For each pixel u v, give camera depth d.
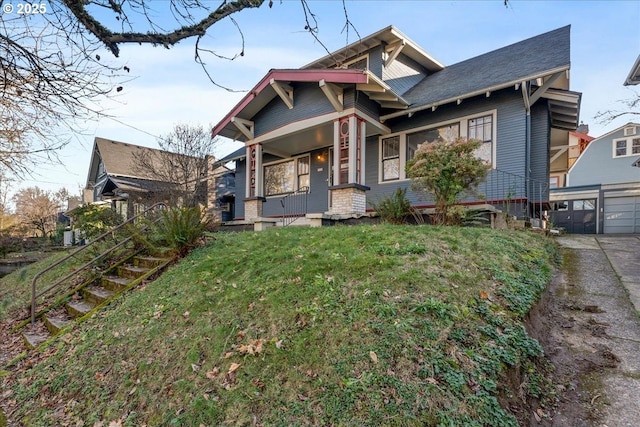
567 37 9.24
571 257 5.42
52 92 2.67
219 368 2.78
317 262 4.07
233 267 4.67
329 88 8.58
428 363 2.29
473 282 3.32
